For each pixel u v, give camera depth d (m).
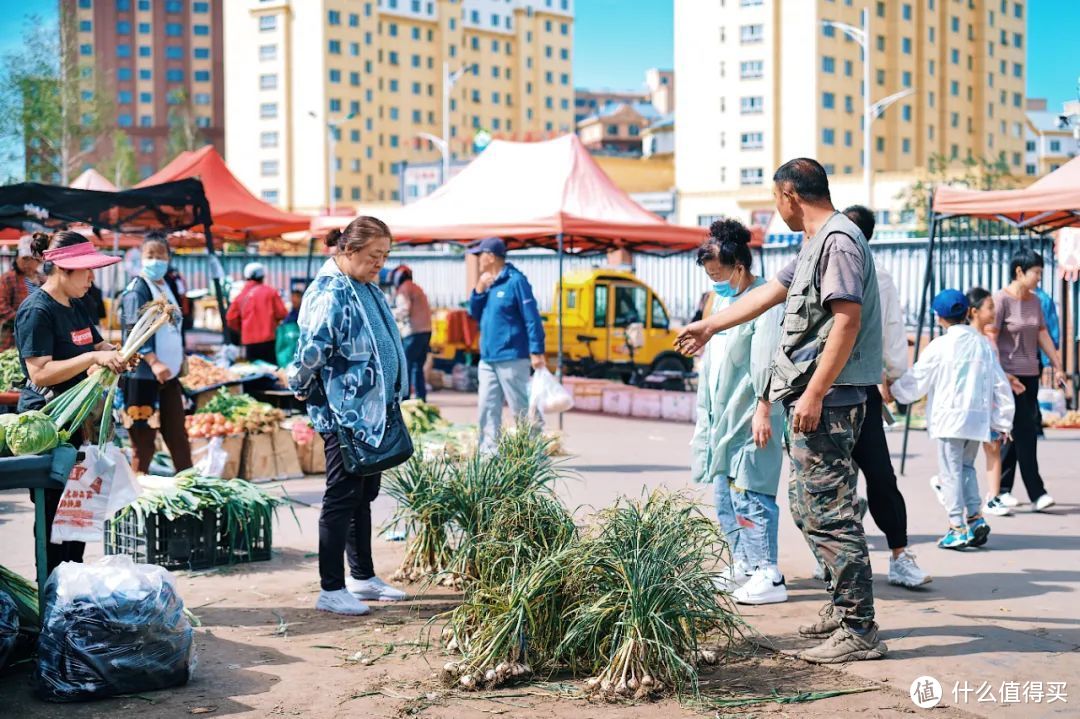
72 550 5.16
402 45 127.44
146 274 7.64
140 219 12.45
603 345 18.72
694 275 25.47
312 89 115.69
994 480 7.99
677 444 11.99
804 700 4.09
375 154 122.44
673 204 85.56
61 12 50.69
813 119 81.56
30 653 4.50
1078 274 14.12
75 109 50.88
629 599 4.25
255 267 14.78
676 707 4.04
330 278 5.31
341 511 5.34
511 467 5.90
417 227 14.27
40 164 49.31
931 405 6.77
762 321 5.32
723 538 4.82
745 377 5.52
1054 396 13.77
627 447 11.71
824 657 4.54
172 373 7.70
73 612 4.08
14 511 7.84
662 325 19.36
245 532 6.25
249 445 9.34
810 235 4.66
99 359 4.79
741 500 5.57
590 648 4.38
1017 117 99.69
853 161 84.69
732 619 4.52
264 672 4.43
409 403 11.39
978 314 7.83
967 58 93.81
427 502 5.78
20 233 16.05
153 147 141.25
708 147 84.44
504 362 9.09
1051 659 4.57
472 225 14.02
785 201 4.70
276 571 6.14
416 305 14.61
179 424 7.86
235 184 17.89
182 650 4.27
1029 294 8.15
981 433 6.63
